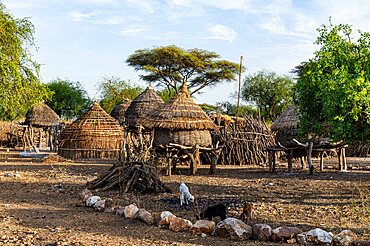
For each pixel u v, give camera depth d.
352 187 11.14
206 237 5.99
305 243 5.49
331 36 9.34
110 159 21.98
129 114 27.59
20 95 17.47
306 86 9.65
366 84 7.90
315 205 8.49
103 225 6.75
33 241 5.62
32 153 25.45
